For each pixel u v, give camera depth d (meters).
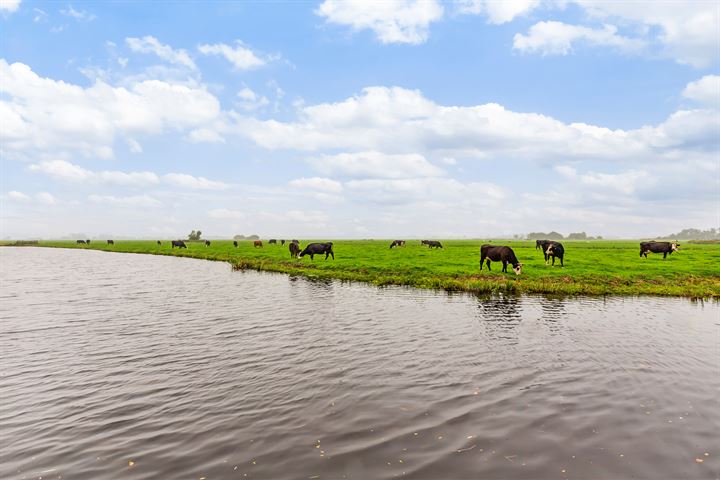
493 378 9.37
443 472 5.55
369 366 10.24
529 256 42.38
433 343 12.43
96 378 9.48
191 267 43.69
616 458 5.90
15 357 11.11
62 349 11.89
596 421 7.11
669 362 10.52
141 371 9.94
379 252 53.62
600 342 12.53
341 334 13.60
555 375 9.55
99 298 21.55
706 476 5.44
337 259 42.75
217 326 14.83
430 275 28.66
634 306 18.70
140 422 7.23
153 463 5.88
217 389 8.75
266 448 6.26
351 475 5.49
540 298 20.97
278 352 11.49
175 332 13.93
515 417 7.29
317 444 6.37
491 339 12.91
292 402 8.03
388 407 7.76
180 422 7.20
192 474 5.58
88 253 80.75
